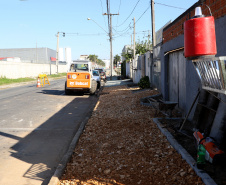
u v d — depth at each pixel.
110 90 19.02
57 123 8.50
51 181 4.02
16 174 4.54
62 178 4.22
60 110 11.02
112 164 4.69
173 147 5.24
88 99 14.84
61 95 16.95
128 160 4.82
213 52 3.36
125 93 15.20
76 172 4.42
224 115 4.21
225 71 2.94
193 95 6.56
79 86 16.47
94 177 4.18
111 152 5.34
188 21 3.43
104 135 6.60
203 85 3.74
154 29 14.80
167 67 10.44
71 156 5.27
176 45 8.20
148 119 7.83
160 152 5.08
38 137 6.85
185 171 4.03
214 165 3.81
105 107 10.76
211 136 4.43
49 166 4.90
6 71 37.19
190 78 6.84
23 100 14.39
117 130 6.96
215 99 4.79
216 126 4.33
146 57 18.75
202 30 3.32
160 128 6.55
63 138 6.75
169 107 7.48
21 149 5.89
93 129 7.26
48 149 5.89
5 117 9.49
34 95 16.97
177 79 8.88
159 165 4.46
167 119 7.45
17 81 34.03
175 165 4.36
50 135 7.04
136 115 8.56
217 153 3.76
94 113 9.62
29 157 5.38
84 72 16.41
